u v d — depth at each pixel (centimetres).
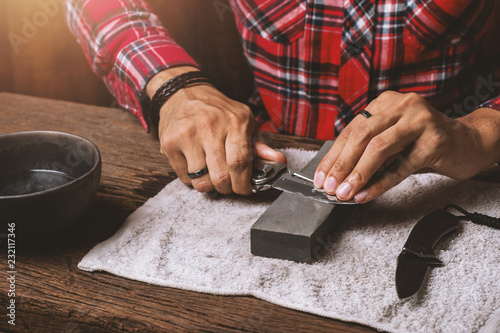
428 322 47
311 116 107
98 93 168
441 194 69
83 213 60
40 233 57
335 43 97
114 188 74
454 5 89
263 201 69
